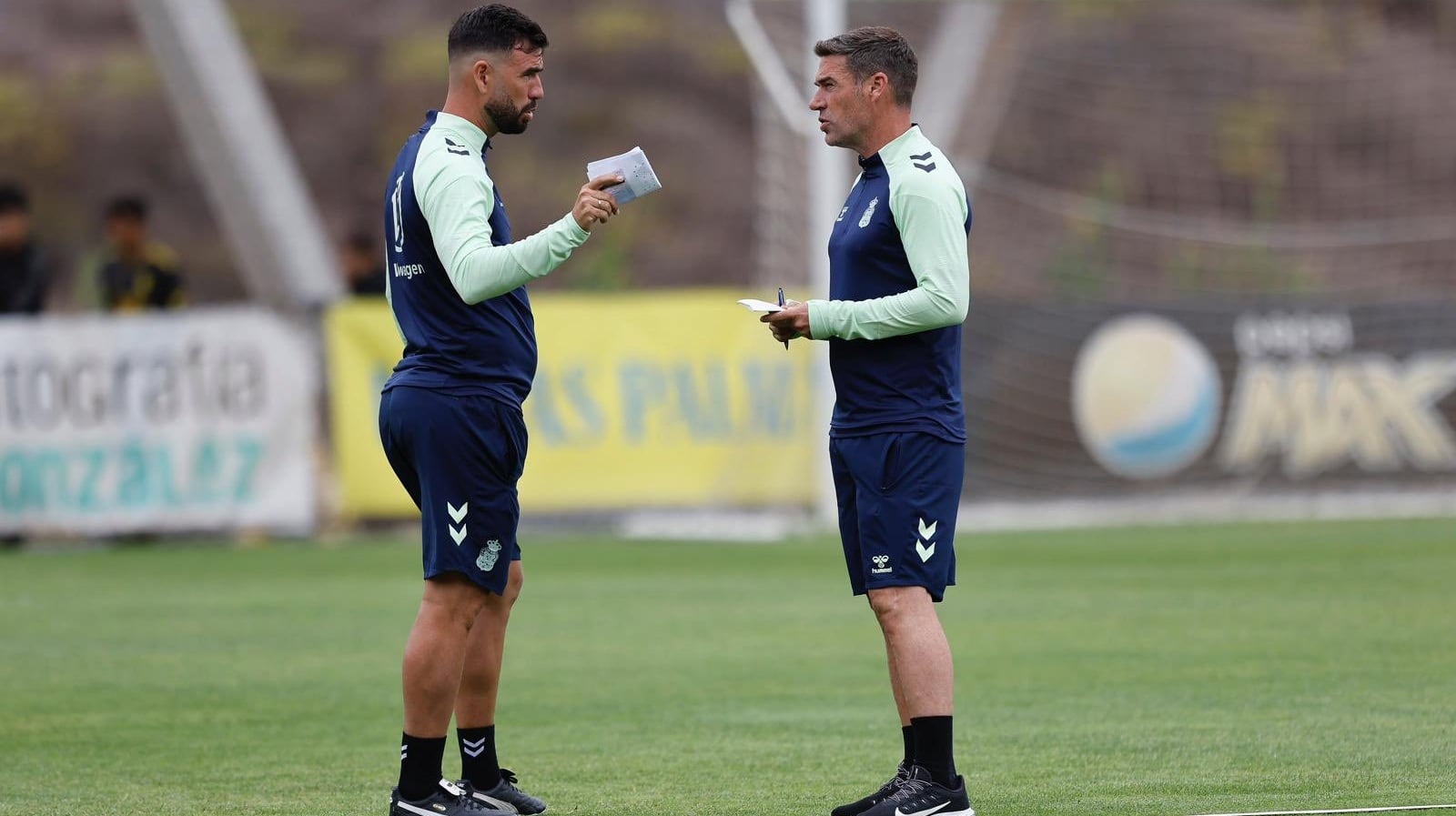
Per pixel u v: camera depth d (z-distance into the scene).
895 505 16.34
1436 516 51.28
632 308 48.34
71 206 139.50
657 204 138.12
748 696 23.95
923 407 16.42
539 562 42.34
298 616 33.06
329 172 142.75
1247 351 53.28
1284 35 116.31
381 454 47.75
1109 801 17.05
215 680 25.75
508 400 16.52
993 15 65.38
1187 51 116.31
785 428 49.09
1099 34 116.38
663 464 48.28
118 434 47.12
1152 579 36.94
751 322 48.72
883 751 20.16
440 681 16.38
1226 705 22.44
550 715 22.69
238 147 62.91
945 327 16.45
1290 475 53.28
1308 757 19.03
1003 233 99.94
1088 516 52.72
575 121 144.25
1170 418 53.03
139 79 145.00
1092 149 111.94
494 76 16.61
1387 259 83.38
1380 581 35.81
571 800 17.81
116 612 33.81
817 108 16.88
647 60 147.88
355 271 49.78
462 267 15.80
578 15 152.25
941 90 61.38
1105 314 53.22
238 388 47.25
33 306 48.34
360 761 19.88
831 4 49.72
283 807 17.50
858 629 30.56
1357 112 108.81
